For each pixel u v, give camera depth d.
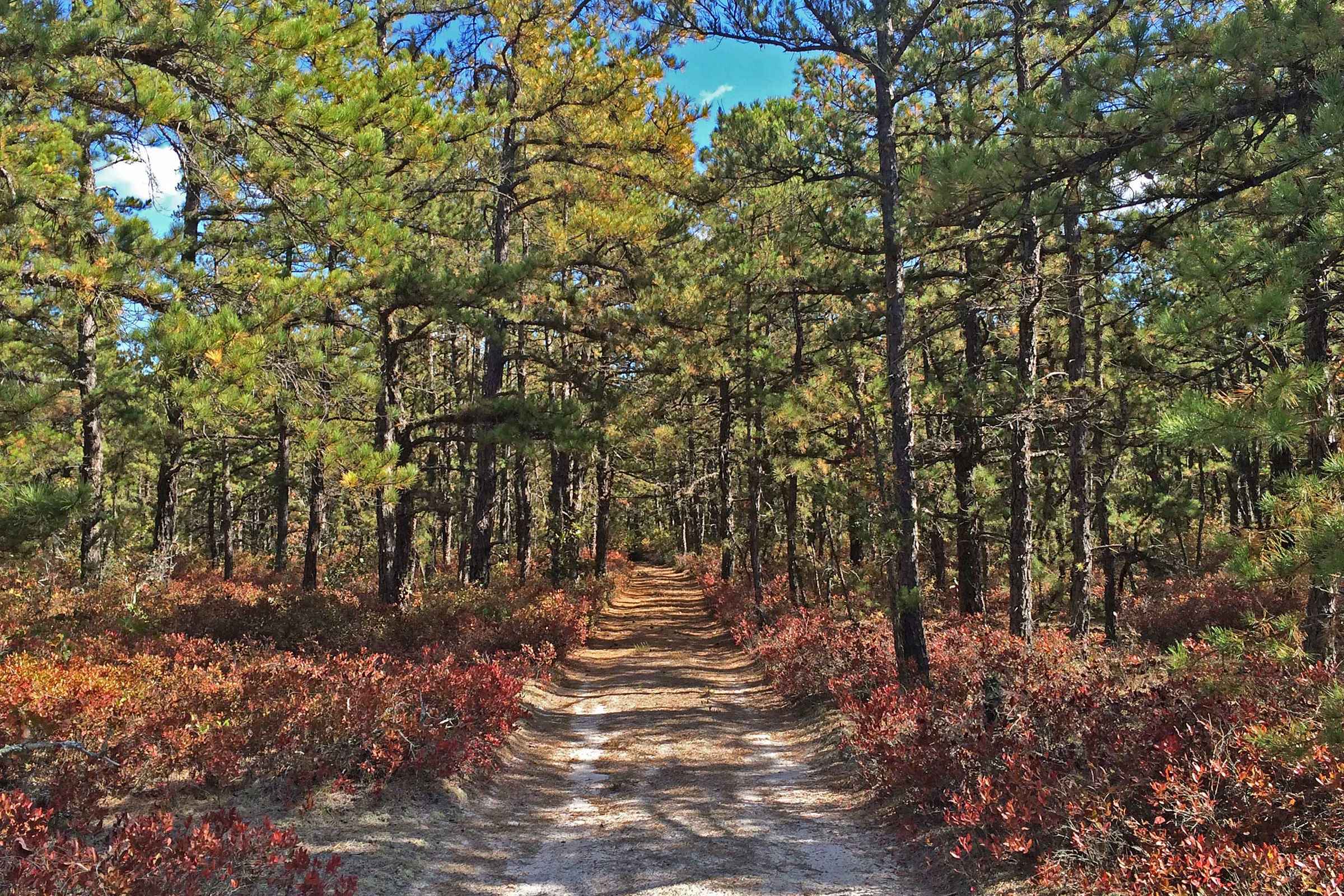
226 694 8.28
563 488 26.08
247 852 5.07
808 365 18.84
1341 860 4.04
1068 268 13.38
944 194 7.17
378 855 6.50
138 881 4.31
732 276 18.02
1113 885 4.66
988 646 11.52
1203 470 21.61
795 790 8.83
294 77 8.06
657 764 9.94
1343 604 5.62
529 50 17.83
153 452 17.67
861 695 11.22
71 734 6.64
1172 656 5.76
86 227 10.59
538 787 9.13
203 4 7.13
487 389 19.25
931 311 12.72
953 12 12.35
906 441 11.60
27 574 14.34
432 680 9.85
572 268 20.45
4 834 4.41
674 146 18.45
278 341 10.16
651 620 25.59
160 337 8.28
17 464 14.30
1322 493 4.19
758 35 11.16
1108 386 15.11
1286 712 5.08
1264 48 5.67
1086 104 6.39
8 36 6.53
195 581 21.86
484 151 16.81
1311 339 6.94
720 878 6.32
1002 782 6.16
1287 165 5.42
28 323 15.02
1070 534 18.45
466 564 31.23
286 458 23.33
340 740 8.00
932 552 22.91
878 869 6.54
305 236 9.90
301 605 15.77
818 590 22.38
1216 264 4.86
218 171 9.76
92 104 7.82
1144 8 9.91
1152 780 5.55
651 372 20.66
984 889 5.68
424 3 17.23
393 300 14.03
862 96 15.15
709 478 25.91
